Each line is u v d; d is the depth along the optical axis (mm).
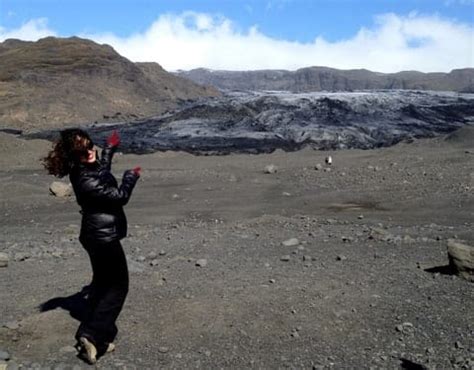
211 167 31172
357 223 15477
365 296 7660
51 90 87750
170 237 12781
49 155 5852
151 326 6797
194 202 20844
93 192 5750
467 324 6727
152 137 58469
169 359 6086
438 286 8086
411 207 18297
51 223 17312
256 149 48438
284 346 6336
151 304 7359
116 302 6152
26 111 79250
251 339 6484
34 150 37125
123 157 36625
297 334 6562
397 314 7074
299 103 75625
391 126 64625
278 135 58094
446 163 26125
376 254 10188
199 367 5922
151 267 9367
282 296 7586
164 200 21469
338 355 6117
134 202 21141
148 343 6445
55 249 11562
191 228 14602
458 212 17062
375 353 6133
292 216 17281
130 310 7199
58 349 6281
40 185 24812
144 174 28312
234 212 18531
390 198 19875
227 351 6234
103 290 6156
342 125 63438
